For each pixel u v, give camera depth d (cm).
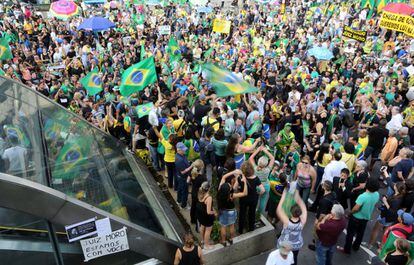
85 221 492
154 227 657
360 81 1409
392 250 598
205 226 654
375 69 1584
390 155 932
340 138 899
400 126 1049
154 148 970
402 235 594
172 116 1041
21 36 1909
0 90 652
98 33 2152
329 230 597
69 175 579
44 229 511
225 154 853
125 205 641
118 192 662
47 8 3259
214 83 1002
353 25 2406
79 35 2106
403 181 749
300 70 1537
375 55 1914
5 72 1326
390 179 837
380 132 988
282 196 675
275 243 749
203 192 634
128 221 554
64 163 601
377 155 1024
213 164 902
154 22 2506
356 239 722
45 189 444
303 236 788
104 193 620
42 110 700
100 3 2803
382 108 1118
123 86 1097
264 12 3084
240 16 2920
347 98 1220
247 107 1136
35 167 517
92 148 745
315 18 2741
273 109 1217
